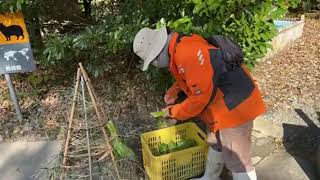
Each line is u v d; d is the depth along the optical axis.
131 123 3.78
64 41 3.62
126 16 3.72
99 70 3.98
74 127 2.55
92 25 4.05
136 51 2.37
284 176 3.04
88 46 3.60
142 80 4.31
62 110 3.91
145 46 2.32
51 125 3.77
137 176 3.00
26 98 4.15
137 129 3.68
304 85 4.52
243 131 2.40
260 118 3.87
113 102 4.07
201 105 2.24
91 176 2.60
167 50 2.27
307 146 3.40
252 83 2.35
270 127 3.71
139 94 4.15
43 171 3.09
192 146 3.05
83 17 4.39
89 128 2.54
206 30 3.11
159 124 3.73
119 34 3.44
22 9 3.62
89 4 4.36
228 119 2.33
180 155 2.79
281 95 4.30
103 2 4.33
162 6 3.47
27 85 4.27
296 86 4.50
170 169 2.80
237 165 2.52
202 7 2.95
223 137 2.43
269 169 3.12
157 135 3.09
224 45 2.21
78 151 2.64
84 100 2.48
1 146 3.50
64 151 2.59
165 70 3.68
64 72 4.32
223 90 2.28
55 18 4.19
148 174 2.92
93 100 2.53
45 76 4.24
